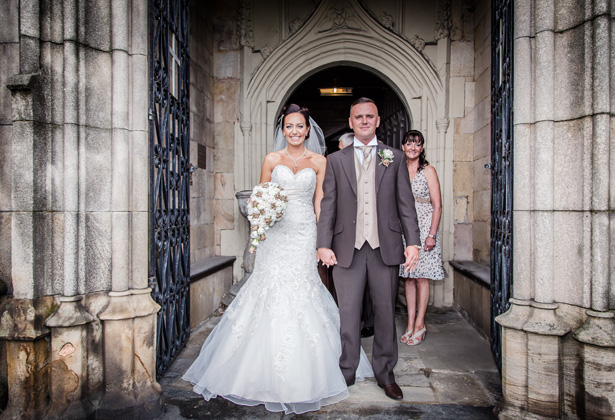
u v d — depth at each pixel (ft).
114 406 7.00
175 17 9.93
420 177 11.38
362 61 16.07
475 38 15.25
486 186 13.83
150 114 7.93
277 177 8.75
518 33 6.86
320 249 7.97
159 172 8.63
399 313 14.80
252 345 7.82
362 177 8.04
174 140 9.77
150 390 7.37
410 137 11.17
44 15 6.75
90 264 7.11
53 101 6.81
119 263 7.23
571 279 6.54
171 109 9.66
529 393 6.68
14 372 6.60
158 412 7.31
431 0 15.71
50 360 6.84
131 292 7.34
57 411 6.74
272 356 7.61
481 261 14.32
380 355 8.06
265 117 16.35
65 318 6.73
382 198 7.85
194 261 14.26
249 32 16.16
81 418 6.77
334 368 7.95
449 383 8.72
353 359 8.14
